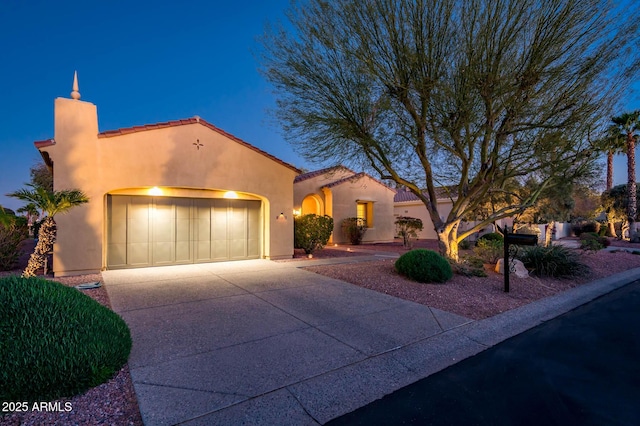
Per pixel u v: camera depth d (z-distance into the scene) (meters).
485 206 17.27
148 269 9.73
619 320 6.31
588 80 7.06
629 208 23.38
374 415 3.07
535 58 6.96
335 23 7.89
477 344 4.95
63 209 7.39
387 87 8.05
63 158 8.34
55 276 8.34
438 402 3.31
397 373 3.92
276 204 12.13
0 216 8.93
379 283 8.34
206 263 11.04
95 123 8.73
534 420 3.03
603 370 4.11
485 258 11.41
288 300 6.77
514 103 7.54
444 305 6.75
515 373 3.99
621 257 15.12
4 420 2.70
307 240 12.96
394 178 9.71
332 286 8.07
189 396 3.21
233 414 2.98
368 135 8.95
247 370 3.79
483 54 7.13
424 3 7.16
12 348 2.87
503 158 8.80
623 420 3.04
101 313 3.68
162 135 9.58
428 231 24.81
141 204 9.94
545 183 9.59
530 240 7.58
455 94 7.29
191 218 10.80
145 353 4.14
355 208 20.34
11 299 3.10
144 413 2.90
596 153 8.59
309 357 4.20
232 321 5.43
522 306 7.04
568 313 6.84
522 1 6.71
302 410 3.11
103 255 9.16
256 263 11.22
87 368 3.16
